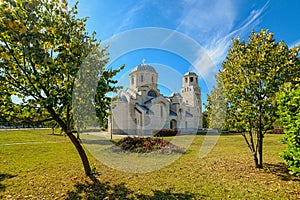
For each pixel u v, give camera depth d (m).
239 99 6.38
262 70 6.05
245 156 8.73
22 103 4.75
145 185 5.02
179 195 4.34
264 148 11.12
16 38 3.84
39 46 3.93
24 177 5.78
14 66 4.45
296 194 4.23
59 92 4.60
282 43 6.18
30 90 4.76
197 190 4.61
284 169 6.27
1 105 4.40
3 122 4.75
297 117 4.02
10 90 4.64
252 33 6.64
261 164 6.54
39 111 4.84
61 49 4.64
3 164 7.51
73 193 4.53
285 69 5.87
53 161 8.01
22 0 3.95
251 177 5.48
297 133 4.06
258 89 6.20
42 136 20.80
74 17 5.20
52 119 5.48
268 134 23.19
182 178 5.57
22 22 3.77
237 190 4.54
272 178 5.36
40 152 10.38
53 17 4.82
